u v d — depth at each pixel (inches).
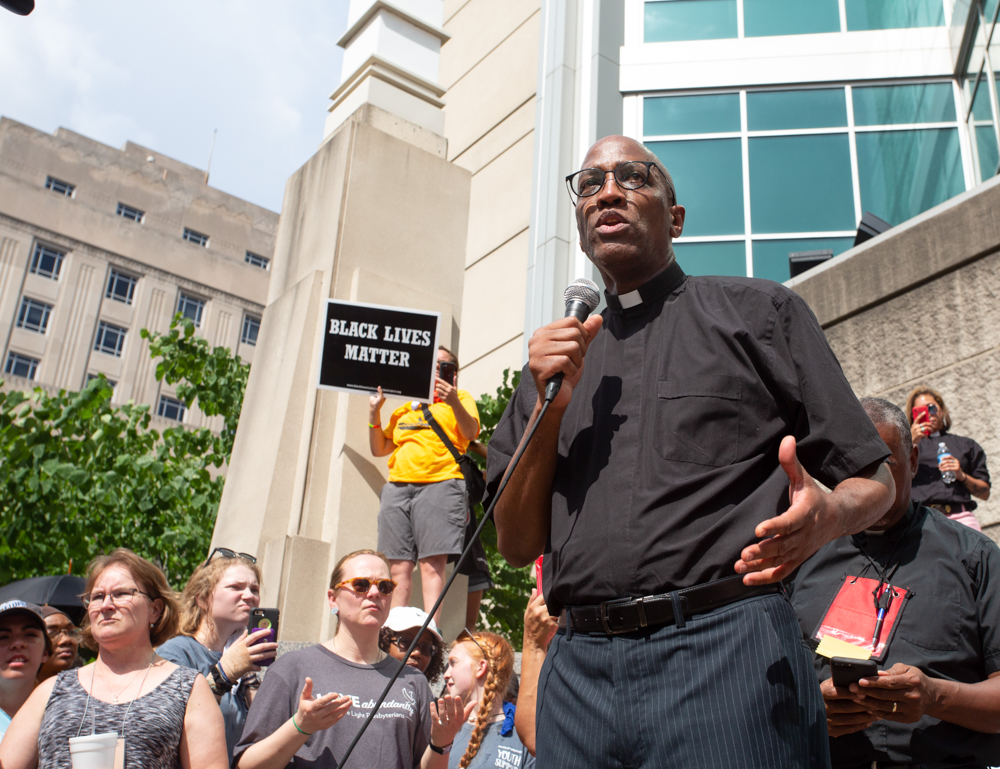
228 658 146.0
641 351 75.7
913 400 219.1
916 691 88.4
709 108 481.4
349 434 245.9
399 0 323.0
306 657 142.6
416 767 143.1
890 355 265.9
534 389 83.3
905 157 446.9
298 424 248.1
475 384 504.7
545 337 73.7
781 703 61.7
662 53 497.7
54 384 1772.9
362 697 139.9
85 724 117.8
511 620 291.1
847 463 66.4
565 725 68.6
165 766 118.0
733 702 61.6
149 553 436.1
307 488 241.0
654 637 65.5
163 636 135.3
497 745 155.9
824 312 287.7
